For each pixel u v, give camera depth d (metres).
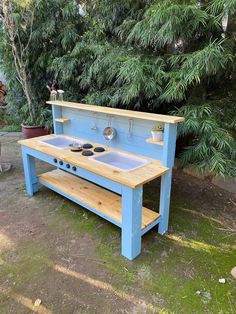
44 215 2.20
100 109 2.14
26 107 4.33
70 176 2.57
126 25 2.65
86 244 1.83
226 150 2.37
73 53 3.21
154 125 1.86
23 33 3.71
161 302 1.37
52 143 2.51
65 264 1.63
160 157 1.89
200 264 1.65
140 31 2.34
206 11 2.12
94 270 1.59
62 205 2.36
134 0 2.65
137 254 1.71
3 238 1.88
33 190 2.55
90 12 3.31
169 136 1.70
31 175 2.48
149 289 1.45
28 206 2.34
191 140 2.77
